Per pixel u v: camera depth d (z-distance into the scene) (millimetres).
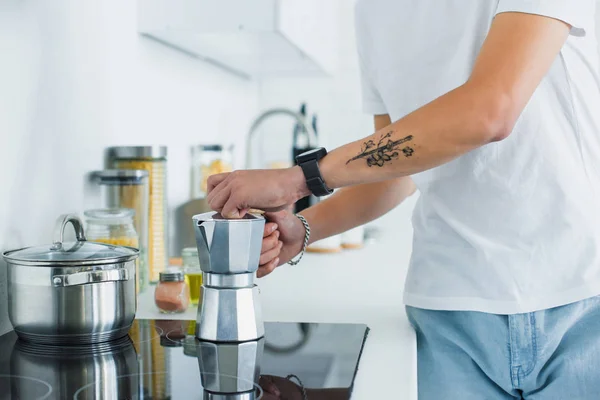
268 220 1372
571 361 1199
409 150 1043
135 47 1875
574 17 1021
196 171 2373
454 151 1028
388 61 1340
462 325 1240
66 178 1480
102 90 1661
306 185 1118
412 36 1297
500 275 1200
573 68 1178
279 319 1354
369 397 878
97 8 1627
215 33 1907
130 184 1582
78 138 1536
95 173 1623
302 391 873
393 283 1794
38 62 1364
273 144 3484
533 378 1211
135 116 1883
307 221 1462
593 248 1182
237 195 1117
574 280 1184
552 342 1194
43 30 1382
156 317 1334
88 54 1584
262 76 3449
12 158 1276
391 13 1319
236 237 1096
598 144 1202
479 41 1197
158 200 1696
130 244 1462
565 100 1177
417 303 1283
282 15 1851
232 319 1133
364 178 1095
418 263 1307
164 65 2125
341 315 1396
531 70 1008
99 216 1442
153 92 2031
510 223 1200
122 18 1773
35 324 1086
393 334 1240
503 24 1038
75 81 1521
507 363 1206
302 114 3225
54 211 1431
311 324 1292
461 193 1235
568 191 1176
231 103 2979
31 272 1077
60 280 1069
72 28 1504
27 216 1327
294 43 2123
